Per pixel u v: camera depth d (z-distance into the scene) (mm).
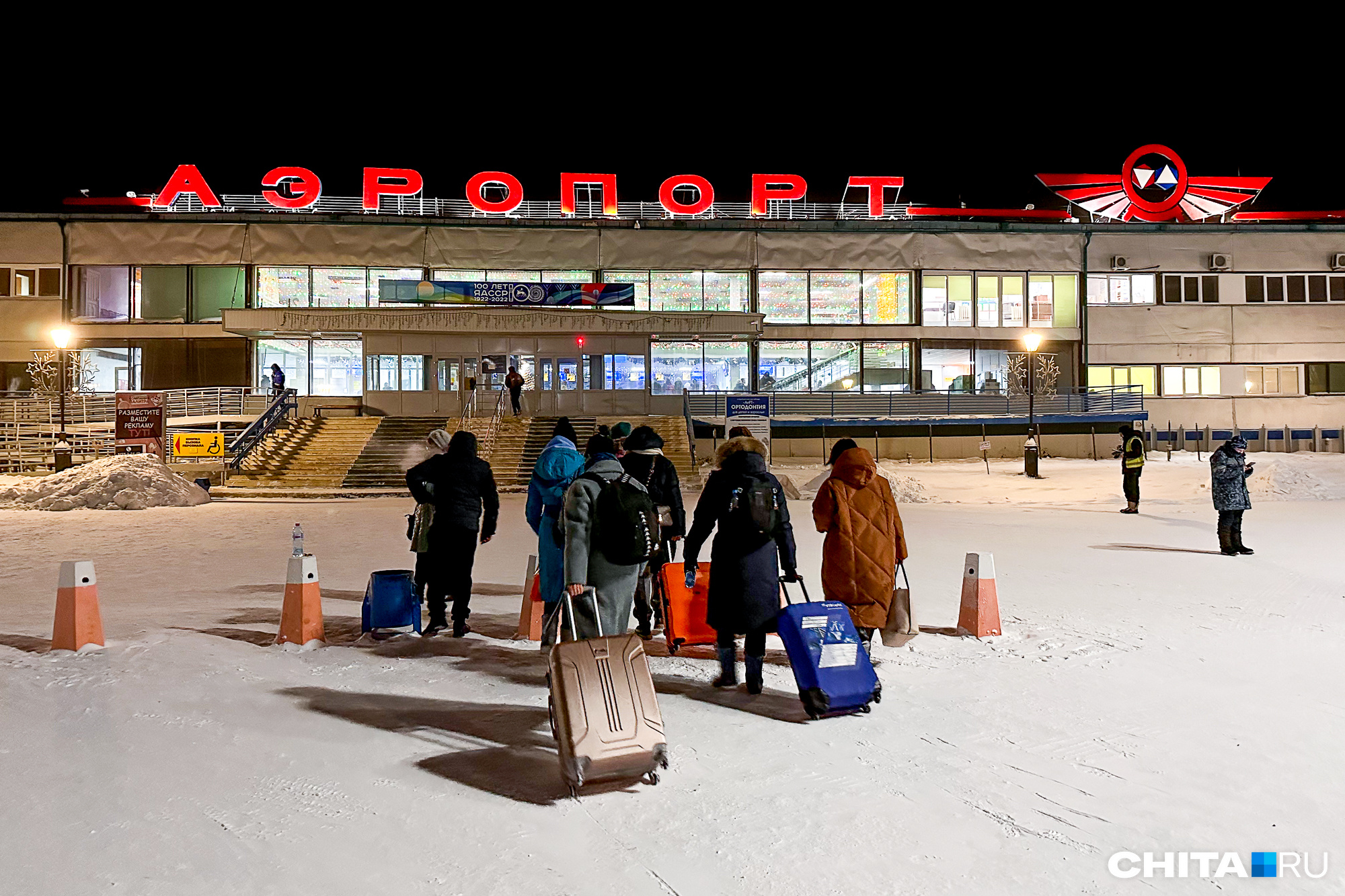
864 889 3150
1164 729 4844
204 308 39781
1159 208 42656
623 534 4969
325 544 13484
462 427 31047
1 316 39219
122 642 6699
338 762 4387
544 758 4469
